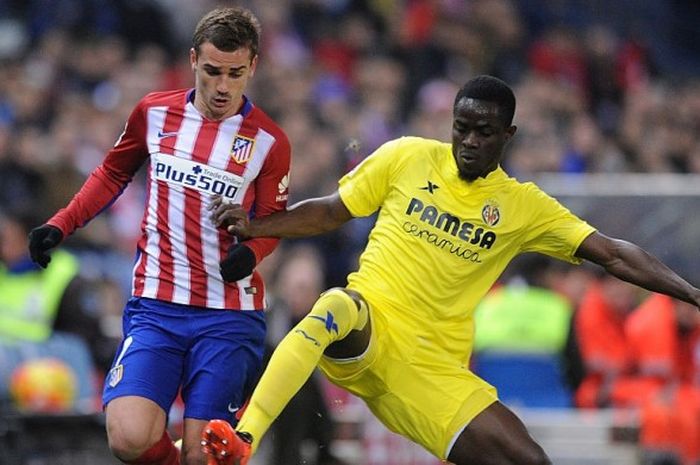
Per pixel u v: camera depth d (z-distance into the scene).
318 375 37.00
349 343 26.00
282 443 36.44
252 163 25.64
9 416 33.03
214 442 23.62
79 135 54.69
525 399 40.94
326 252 50.38
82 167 53.81
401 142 26.97
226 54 24.81
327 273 50.19
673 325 41.62
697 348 42.19
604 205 44.34
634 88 73.06
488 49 69.06
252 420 24.88
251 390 26.19
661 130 66.38
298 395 36.47
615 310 42.22
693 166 65.19
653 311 41.62
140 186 53.84
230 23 24.88
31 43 63.22
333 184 53.41
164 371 25.25
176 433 36.62
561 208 26.88
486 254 26.53
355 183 26.77
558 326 41.22
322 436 37.12
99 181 26.23
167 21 65.19
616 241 26.59
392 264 26.59
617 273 26.47
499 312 41.41
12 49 62.66
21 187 51.03
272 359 25.31
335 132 58.28
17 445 32.81
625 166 62.41
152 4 65.00
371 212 26.95
